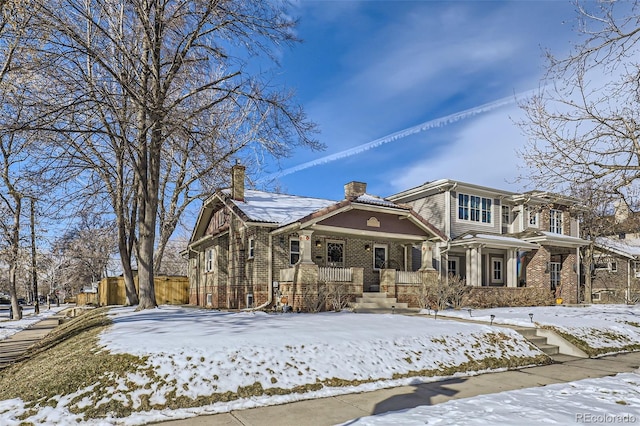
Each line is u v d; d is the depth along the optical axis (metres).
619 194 9.84
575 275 27.53
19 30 12.90
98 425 5.72
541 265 24.89
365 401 6.89
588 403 6.24
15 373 9.27
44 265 36.62
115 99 16.27
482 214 25.69
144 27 15.53
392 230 19.59
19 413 6.02
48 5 14.02
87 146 19.59
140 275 17.00
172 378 6.94
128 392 6.52
